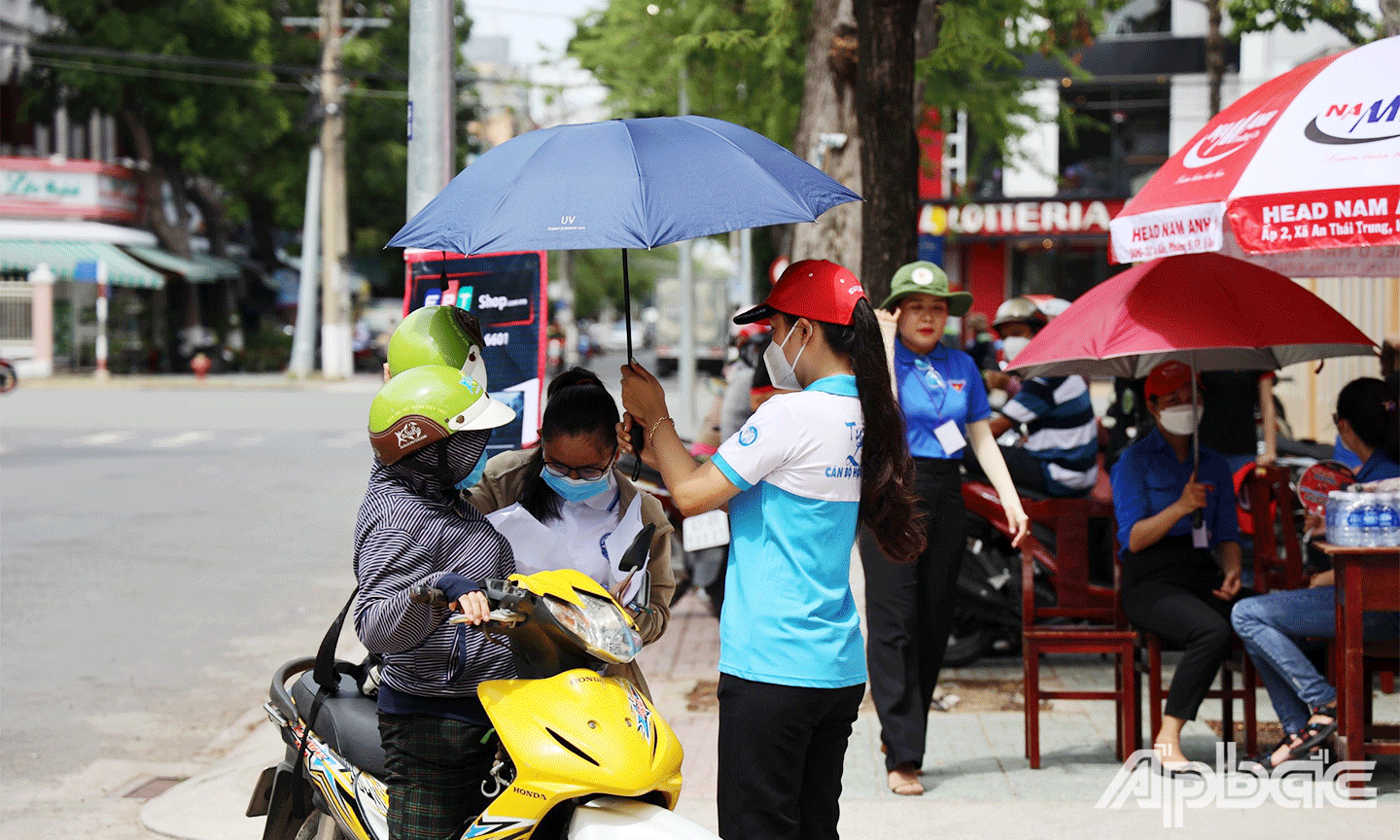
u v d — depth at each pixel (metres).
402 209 54.66
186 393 40.97
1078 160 38.94
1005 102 20.62
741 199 4.23
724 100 20.62
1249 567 9.40
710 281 52.38
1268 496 7.95
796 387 4.74
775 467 4.46
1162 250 6.27
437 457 4.20
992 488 9.66
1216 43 25.31
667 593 4.85
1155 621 7.18
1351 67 5.90
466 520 4.29
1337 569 6.64
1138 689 7.55
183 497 19.02
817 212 4.34
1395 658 6.94
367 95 50.59
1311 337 6.80
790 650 4.48
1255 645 6.96
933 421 7.14
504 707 4.03
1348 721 6.57
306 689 4.95
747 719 4.54
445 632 4.23
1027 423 9.65
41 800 7.37
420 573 4.19
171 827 6.77
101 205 47.09
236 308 60.19
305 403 36.94
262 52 46.00
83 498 18.73
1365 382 7.21
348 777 4.62
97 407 34.59
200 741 8.52
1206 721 8.41
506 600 3.92
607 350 95.06
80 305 48.84
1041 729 8.27
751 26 19.23
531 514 4.54
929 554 7.17
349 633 11.24
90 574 13.52
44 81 47.22
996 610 9.70
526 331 7.33
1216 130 6.44
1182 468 7.36
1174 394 7.23
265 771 5.24
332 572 13.88
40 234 46.06
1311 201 5.64
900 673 6.96
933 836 6.22
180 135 46.94
